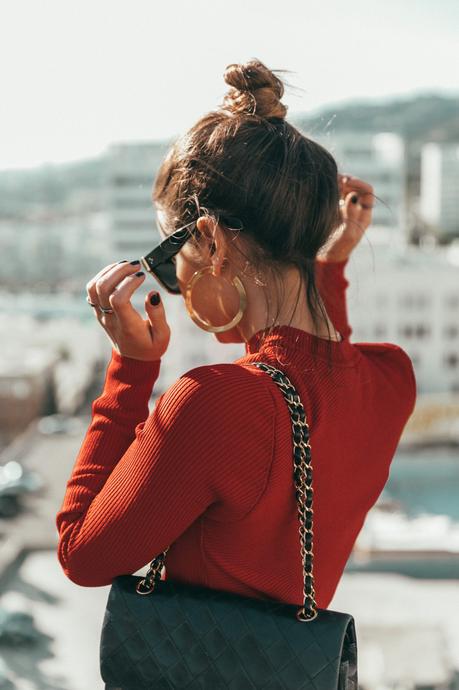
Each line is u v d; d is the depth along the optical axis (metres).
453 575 24.98
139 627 1.04
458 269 36.72
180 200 1.10
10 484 32.25
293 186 1.06
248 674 1.01
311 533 1.01
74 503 1.04
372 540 26.05
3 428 47.50
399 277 36.16
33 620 21.86
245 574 1.04
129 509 0.98
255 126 1.08
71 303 83.75
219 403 0.96
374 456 1.18
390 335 36.72
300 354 1.07
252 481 0.98
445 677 18.00
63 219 105.94
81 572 1.02
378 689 17.64
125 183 55.34
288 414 1.00
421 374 36.75
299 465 1.00
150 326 1.09
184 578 1.07
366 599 23.61
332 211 1.10
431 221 85.38
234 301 1.11
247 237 1.08
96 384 59.75
